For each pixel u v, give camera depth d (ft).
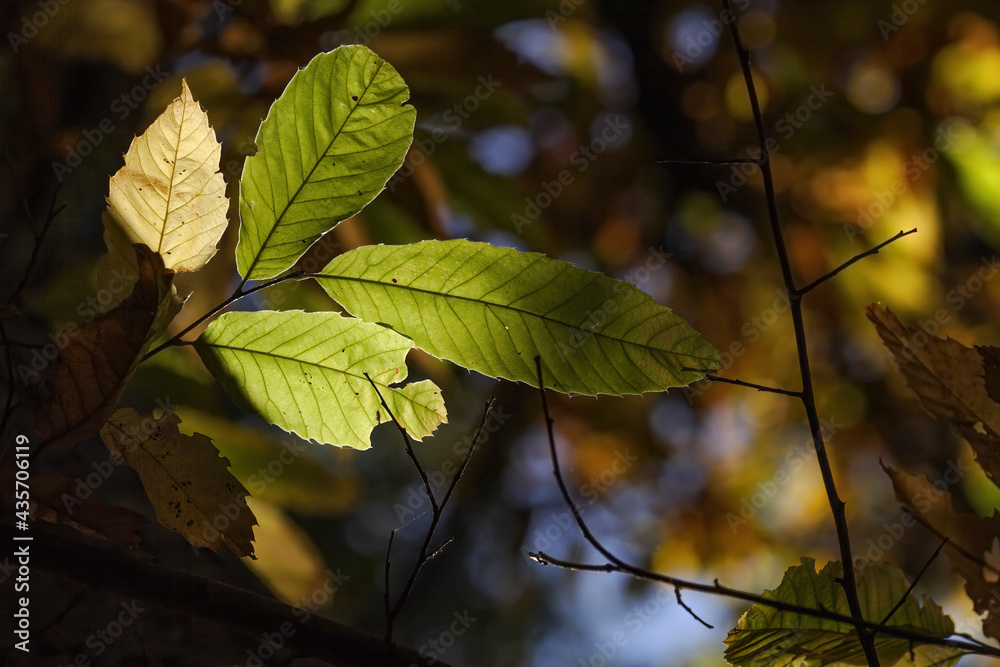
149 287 2.71
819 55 7.37
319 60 2.76
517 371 2.84
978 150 7.36
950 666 2.98
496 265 2.81
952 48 7.13
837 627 2.93
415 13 4.46
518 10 4.63
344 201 2.78
